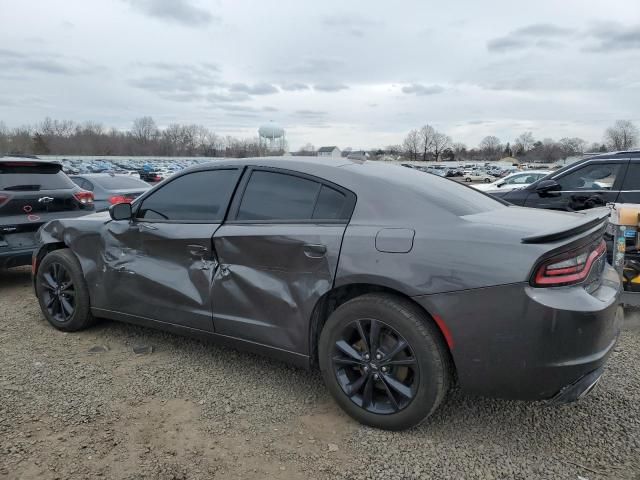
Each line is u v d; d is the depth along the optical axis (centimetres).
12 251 583
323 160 343
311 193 321
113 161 8538
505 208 341
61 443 273
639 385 345
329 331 296
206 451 269
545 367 246
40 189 624
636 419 302
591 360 249
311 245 300
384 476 249
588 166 666
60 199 641
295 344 311
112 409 310
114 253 404
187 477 247
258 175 347
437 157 11388
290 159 346
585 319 245
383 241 281
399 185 305
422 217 285
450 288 258
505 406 319
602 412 311
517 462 261
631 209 436
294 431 289
